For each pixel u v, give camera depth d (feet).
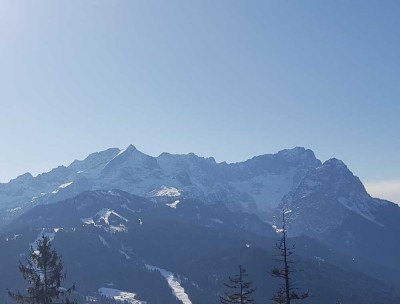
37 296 226.17
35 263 231.09
